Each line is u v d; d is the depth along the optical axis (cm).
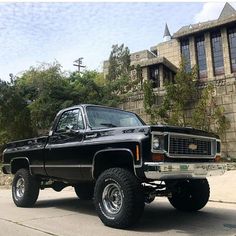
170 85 1731
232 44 3684
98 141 624
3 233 562
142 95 1931
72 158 680
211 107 1620
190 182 709
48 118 2248
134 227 584
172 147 567
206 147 635
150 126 553
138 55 4669
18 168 884
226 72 3675
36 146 791
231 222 628
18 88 2202
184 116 1700
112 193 596
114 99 2172
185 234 541
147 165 536
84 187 886
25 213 736
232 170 1355
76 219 667
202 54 3884
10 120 1989
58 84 2534
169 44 4759
